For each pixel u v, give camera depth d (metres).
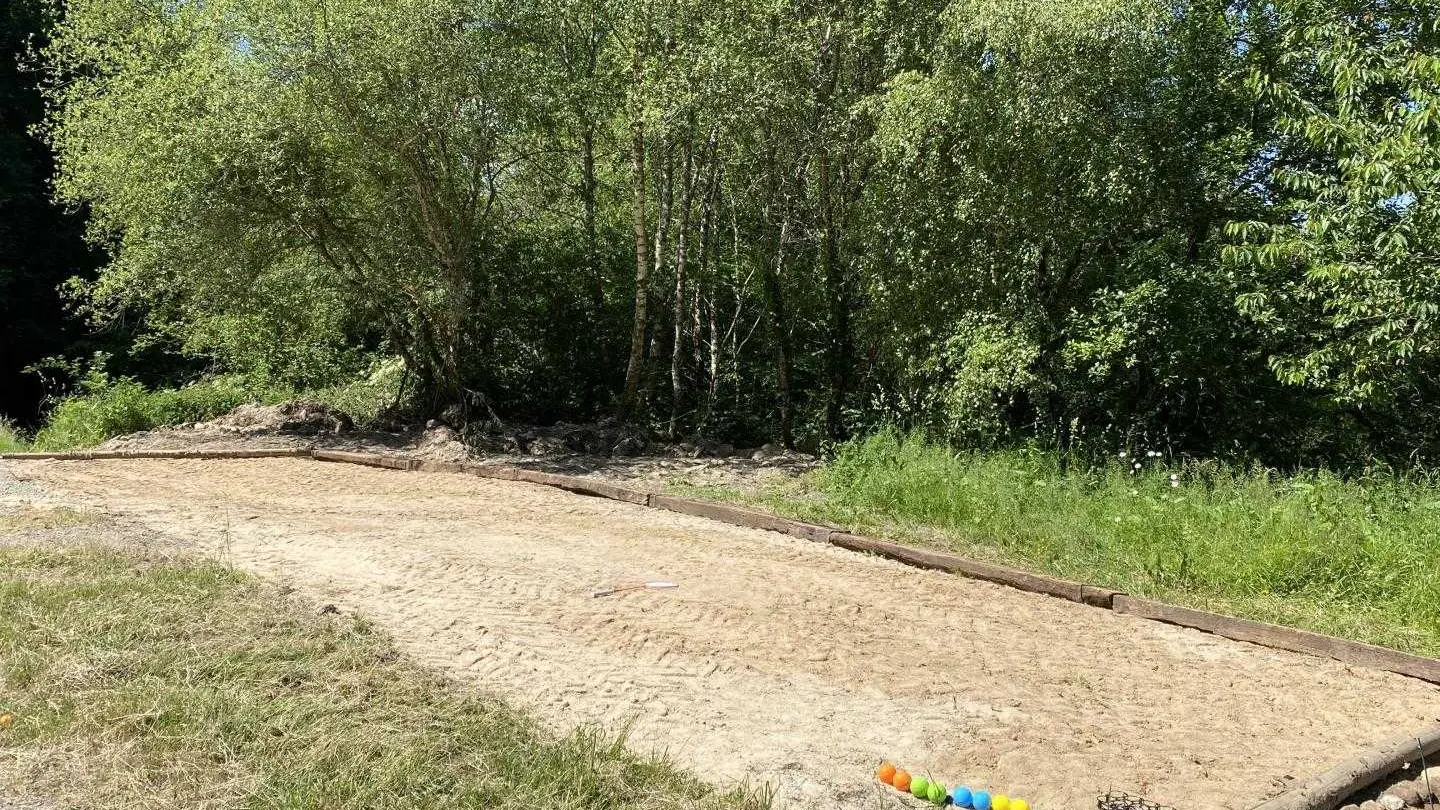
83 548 7.00
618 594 6.96
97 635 5.06
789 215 17.16
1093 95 12.34
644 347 18.70
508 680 5.14
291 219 14.79
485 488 11.89
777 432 17.66
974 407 12.83
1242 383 13.30
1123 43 12.02
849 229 15.71
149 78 15.43
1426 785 4.61
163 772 3.78
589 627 6.14
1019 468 11.28
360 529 8.77
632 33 15.98
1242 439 13.60
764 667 5.66
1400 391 12.27
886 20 15.57
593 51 17.39
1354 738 5.11
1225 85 12.34
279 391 19.77
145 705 4.27
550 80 15.50
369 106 14.37
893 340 14.37
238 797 3.62
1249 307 10.82
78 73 22.06
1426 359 10.94
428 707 4.55
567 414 18.38
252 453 13.82
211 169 14.05
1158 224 13.23
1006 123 12.64
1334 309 11.62
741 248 19.67
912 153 13.05
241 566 6.97
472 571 7.25
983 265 13.30
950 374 13.73
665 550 8.62
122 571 6.39
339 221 15.66
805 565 8.32
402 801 3.64
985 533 9.51
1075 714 5.25
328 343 20.81
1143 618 7.25
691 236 20.53
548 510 10.50
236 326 18.19
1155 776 4.48
